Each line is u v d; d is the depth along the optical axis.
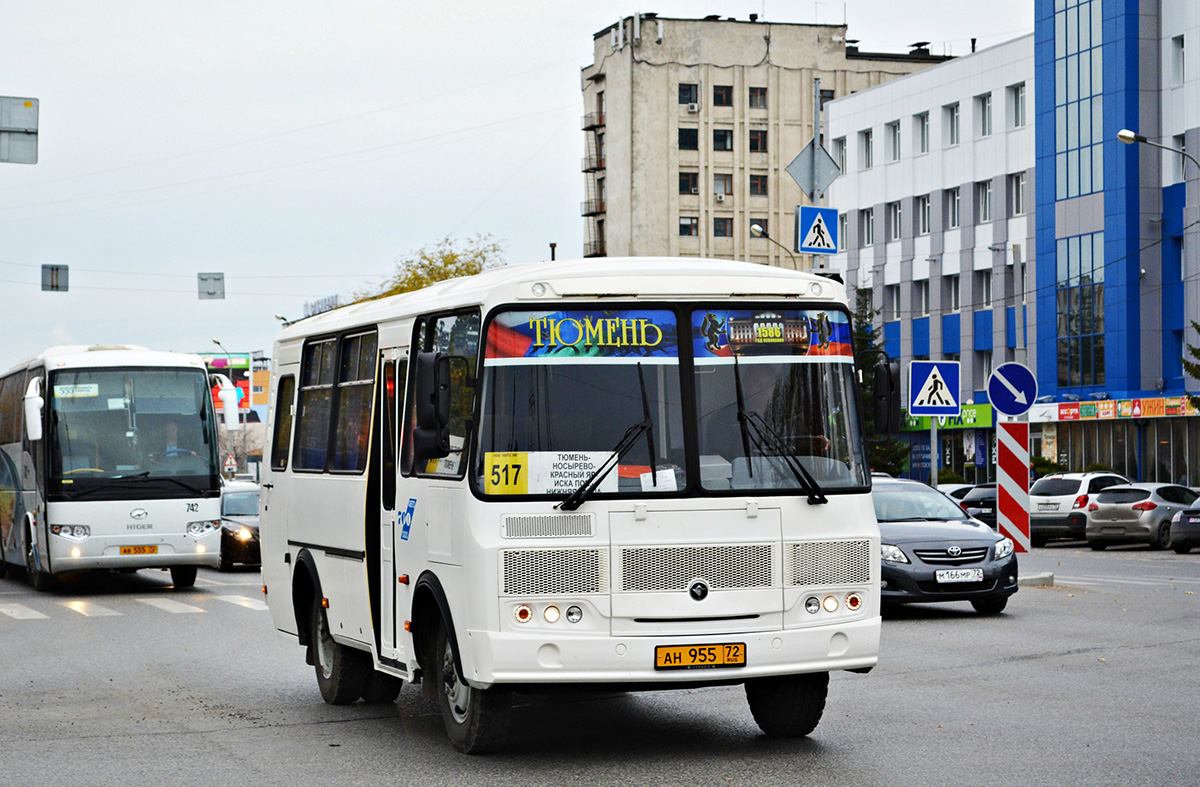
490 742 9.55
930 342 68.56
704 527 9.17
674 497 9.16
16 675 14.47
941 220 67.81
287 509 13.29
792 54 98.56
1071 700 11.70
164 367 26.47
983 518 37.25
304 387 13.12
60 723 11.46
